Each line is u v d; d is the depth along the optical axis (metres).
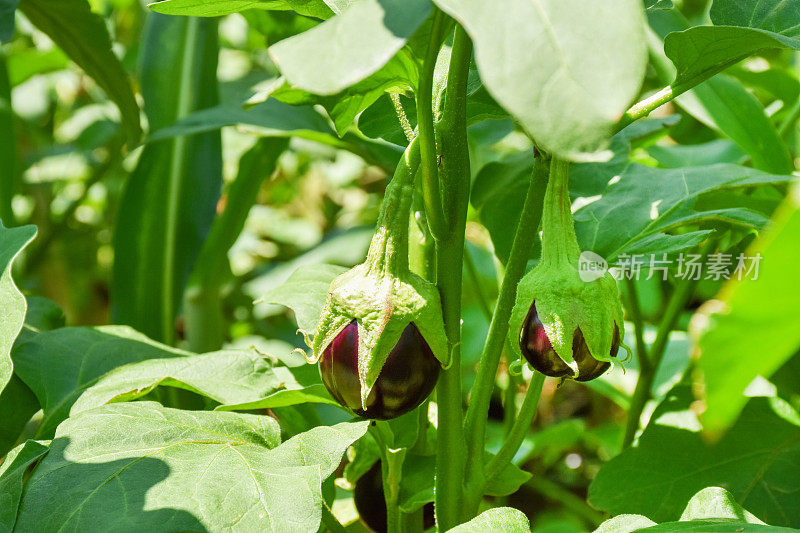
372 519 1.00
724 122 1.17
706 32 0.82
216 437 0.86
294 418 1.04
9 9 1.03
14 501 0.81
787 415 1.01
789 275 0.57
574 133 0.69
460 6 0.71
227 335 1.94
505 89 0.70
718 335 0.61
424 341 0.81
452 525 0.87
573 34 0.70
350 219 2.21
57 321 1.08
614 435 1.53
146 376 0.96
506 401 1.12
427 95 0.80
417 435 0.96
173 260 1.39
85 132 2.06
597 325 0.81
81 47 1.19
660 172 1.05
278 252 2.20
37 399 0.97
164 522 0.79
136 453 0.84
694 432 1.01
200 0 0.86
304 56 0.73
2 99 1.49
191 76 1.47
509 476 0.90
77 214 2.28
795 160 1.54
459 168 0.83
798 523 0.97
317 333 0.82
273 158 1.46
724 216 0.97
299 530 0.79
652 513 0.99
